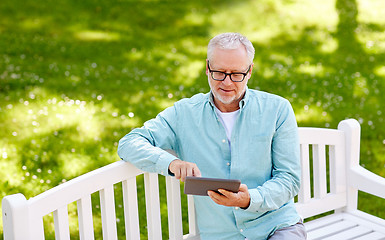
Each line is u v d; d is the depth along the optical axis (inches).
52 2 378.6
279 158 88.0
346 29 349.1
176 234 93.6
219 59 83.4
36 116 202.7
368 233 103.0
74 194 81.3
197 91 241.0
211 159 88.2
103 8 374.9
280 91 241.3
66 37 319.3
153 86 245.6
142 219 142.4
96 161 171.8
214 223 89.9
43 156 171.9
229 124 88.8
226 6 389.4
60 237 80.5
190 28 347.9
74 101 219.9
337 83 254.7
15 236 73.8
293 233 87.0
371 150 189.6
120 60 284.0
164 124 89.9
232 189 76.1
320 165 106.4
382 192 103.7
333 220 107.8
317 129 104.4
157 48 308.0
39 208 76.9
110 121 202.2
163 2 392.2
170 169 83.3
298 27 353.7
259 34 341.1
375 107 228.2
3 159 167.9
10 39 306.3
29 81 239.0
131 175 88.0
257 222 87.7
